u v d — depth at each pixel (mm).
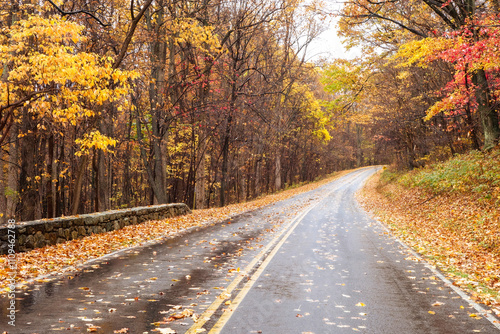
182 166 34656
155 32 21469
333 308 5527
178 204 20531
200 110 25156
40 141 26328
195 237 12727
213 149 37781
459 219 14500
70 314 5078
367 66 24016
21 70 9789
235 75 28125
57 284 6695
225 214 21000
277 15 28797
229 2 27984
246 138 34906
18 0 13570
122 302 5684
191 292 6277
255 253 9906
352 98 26094
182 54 28906
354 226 15992
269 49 35188
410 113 27641
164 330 4527
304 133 62781
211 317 5074
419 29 20938
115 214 13930
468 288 6758
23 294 6023
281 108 43438
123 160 33406
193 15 22172
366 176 64250
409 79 27359
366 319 5086
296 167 75250
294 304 5688
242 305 5609
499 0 17328
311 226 15719
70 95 10172
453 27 18203
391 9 21812
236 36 31328
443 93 21484
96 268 8039
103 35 16750
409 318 5152
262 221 17547
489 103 18703
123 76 10445
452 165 22000
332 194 38375
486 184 16234
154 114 22859
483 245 10680
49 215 22016
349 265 8562
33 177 20031
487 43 13227
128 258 9156
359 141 90125
